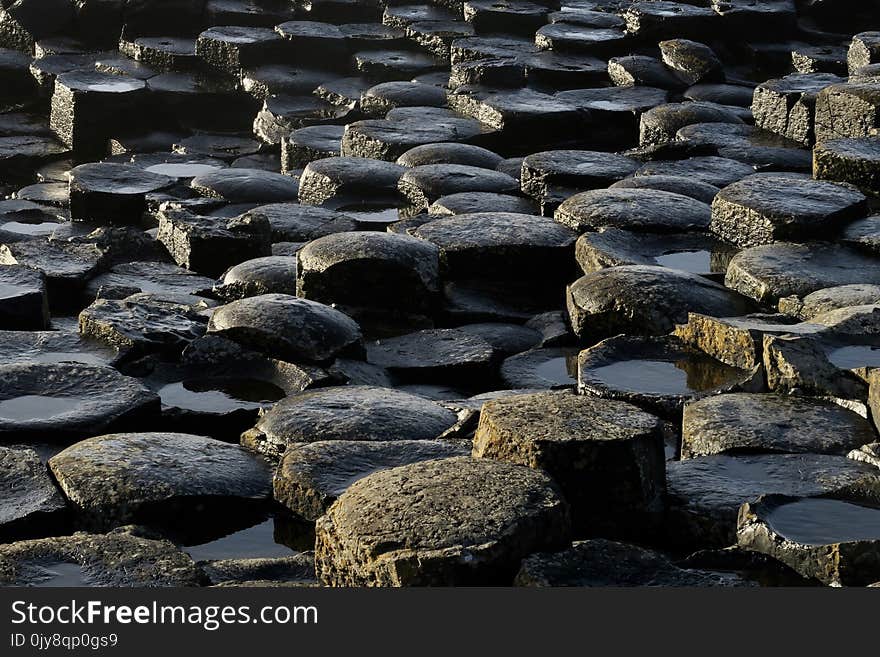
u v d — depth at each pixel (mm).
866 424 5578
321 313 7125
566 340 7555
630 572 4184
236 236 9406
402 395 6246
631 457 4738
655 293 7266
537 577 4016
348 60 16094
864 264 8023
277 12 17016
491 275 8602
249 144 15000
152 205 11672
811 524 4629
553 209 9984
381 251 7949
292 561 4754
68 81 15234
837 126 10750
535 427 4836
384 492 4355
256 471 5551
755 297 7605
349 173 11273
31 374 6359
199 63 15992
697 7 15750
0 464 5375
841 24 15992
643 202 9094
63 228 11641
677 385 6262
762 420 5594
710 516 4820
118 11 16688
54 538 4637
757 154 11055
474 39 15695
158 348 7062
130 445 5531
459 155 11734
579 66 14789
